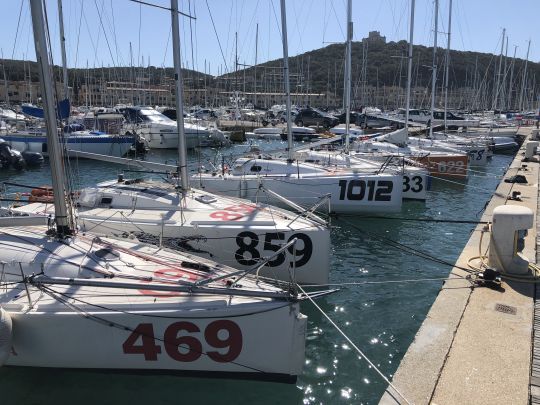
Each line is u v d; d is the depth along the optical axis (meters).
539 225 9.31
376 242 10.28
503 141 27.88
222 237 7.33
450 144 21.81
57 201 5.60
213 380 5.01
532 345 4.75
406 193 13.79
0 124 24.53
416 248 9.94
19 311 4.52
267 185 11.61
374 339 6.22
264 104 71.50
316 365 5.61
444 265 8.92
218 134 30.00
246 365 4.64
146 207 8.07
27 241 5.59
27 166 21.80
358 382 5.29
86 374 5.00
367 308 7.12
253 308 4.50
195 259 5.95
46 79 5.05
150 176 18.69
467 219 12.48
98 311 4.49
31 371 4.98
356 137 21.09
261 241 7.33
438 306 5.61
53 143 5.36
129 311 4.47
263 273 7.48
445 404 3.87
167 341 4.53
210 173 12.40
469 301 5.73
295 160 12.66
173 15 7.84
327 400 4.97
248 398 4.86
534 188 13.31
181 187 8.61
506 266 6.51
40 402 4.68
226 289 4.61
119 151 23.66
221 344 4.56
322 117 41.62
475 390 4.04
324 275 7.48
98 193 8.27
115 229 7.42
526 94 61.41
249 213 7.93
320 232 7.31
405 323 6.66
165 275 5.26
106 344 4.53
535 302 5.71
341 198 11.62
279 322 4.55
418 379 4.20
